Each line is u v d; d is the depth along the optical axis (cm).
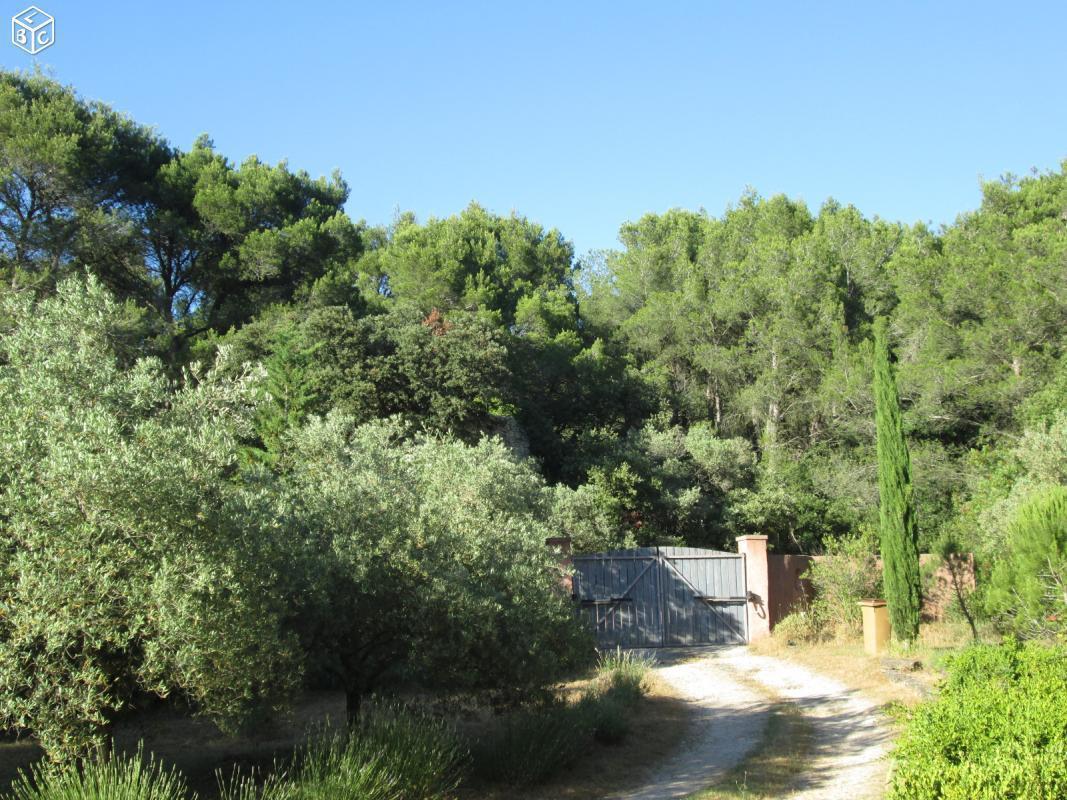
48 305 836
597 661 1593
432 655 928
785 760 992
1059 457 1930
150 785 681
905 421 3128
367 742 805
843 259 3912
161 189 3378
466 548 1063
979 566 1858
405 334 3014
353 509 976
